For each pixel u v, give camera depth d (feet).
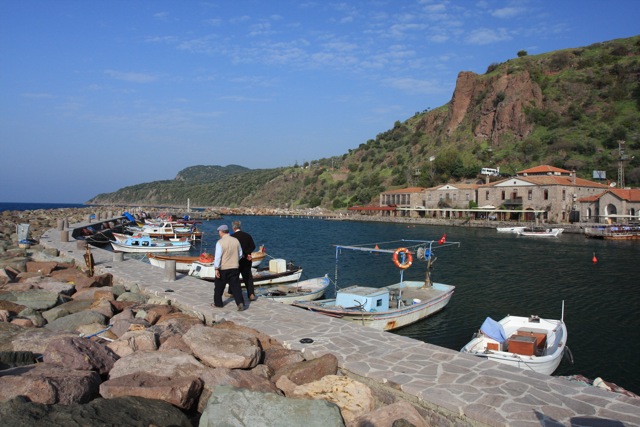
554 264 135.85
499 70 497.05
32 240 112.98
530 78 455.63
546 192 291.38
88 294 49.29
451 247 184.24
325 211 495.41
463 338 64.34
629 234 217.56
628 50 453.17
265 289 74.33
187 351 29.43
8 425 18.62
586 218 276.41
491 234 250.98
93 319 39.45
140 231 180.86
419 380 24.13
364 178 525.34
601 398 21.97
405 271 121.49
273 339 32.07
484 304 84.48
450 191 357.20
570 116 408.26
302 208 552.41
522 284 104.32
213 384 24.95
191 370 26.37
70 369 25.61
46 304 44.21
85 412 20.49
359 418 21.58
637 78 407.64
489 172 369.09
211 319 39.47
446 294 76.13
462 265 133.39
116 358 28.81
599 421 19.54
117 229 209.26
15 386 22.34
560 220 285.43
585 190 303.27
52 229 144.25
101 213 239.71
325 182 584.81
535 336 51.70
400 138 596.70
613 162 341.41
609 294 93.71
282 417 20.30
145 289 51.39
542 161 380.17
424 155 505.66
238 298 40.45
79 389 23.45
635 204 250.98
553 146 384.47
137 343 30.40
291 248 179.22
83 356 26.73
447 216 355.77
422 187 433.07
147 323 36.94
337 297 63.05
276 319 37.35
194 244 182.70
